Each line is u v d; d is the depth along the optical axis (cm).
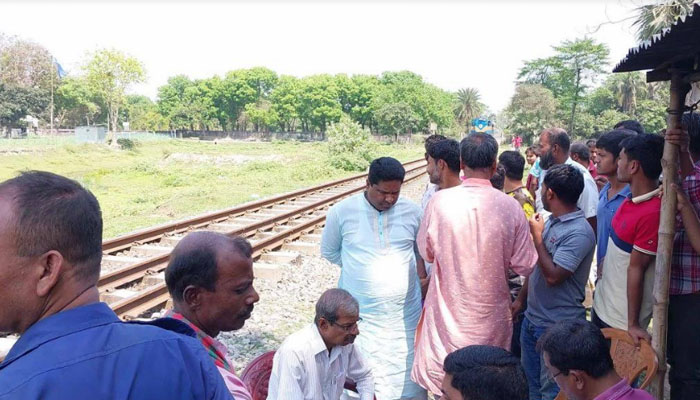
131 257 862
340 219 368
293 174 2478
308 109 9031
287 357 282
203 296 188
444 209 315
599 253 416
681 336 323
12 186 133
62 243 130
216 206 1591
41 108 6012
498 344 311
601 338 248
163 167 3147
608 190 443
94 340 129
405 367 360
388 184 343
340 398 333
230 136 8619
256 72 9900
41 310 133
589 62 5659
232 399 148
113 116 5012
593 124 5325
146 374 129
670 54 281
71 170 3038
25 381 119
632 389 244
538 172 787
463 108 9694
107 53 4697
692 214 285
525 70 6378
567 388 252
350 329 287
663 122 3962
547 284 347
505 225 306
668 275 289
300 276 773
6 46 5772
